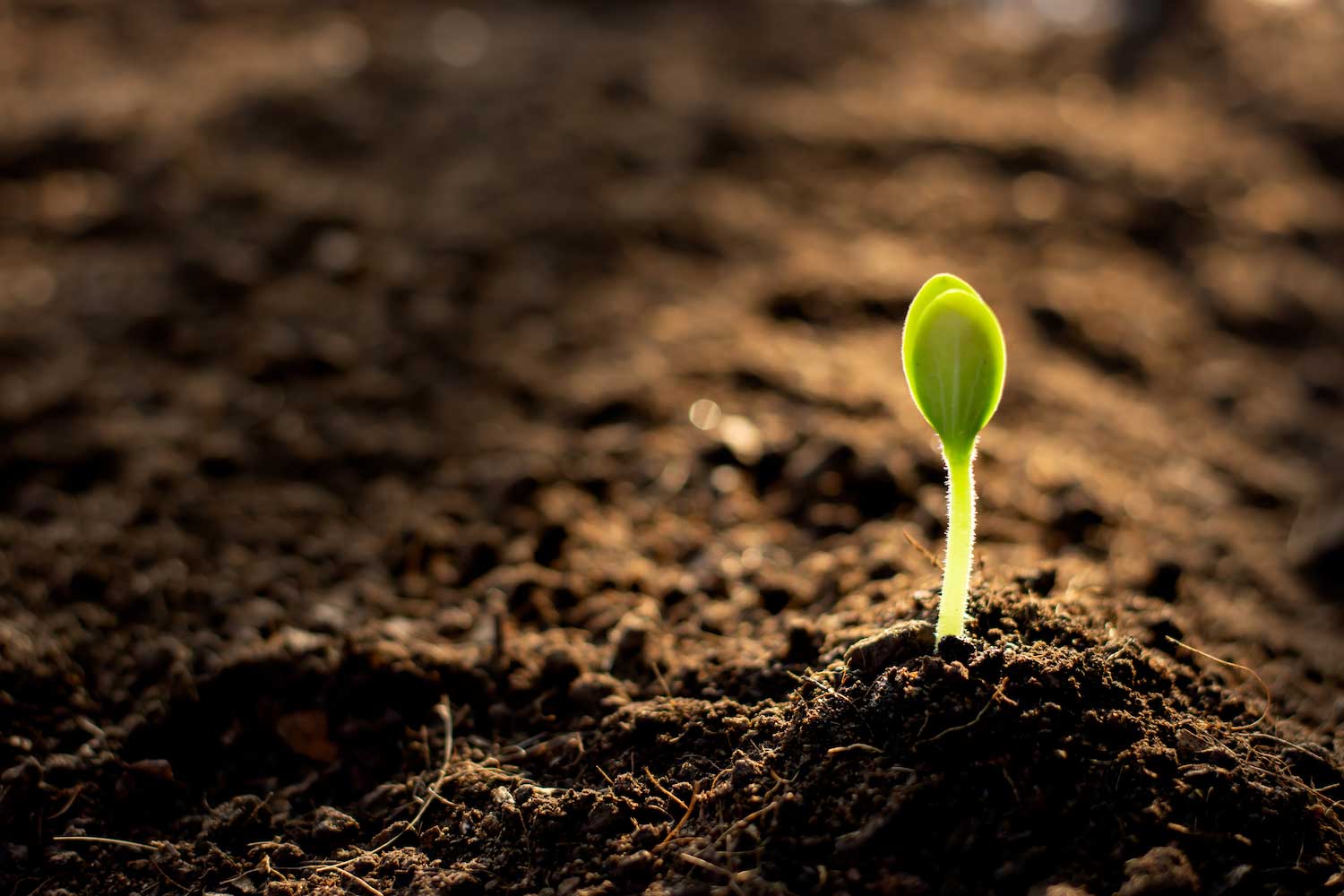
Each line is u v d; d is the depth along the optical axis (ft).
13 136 3.36
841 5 5.81
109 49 4.52
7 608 1.66
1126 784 1.39
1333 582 1.84
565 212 3.09
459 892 1.43
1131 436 2.22
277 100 3.69
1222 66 4.83
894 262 2.91
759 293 2.68
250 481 1.92
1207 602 1.71
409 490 1.93
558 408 2.20
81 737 1.56
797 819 1.39
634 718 1.51
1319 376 2.73
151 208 2.97
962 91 4.55
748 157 3.59
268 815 1.51
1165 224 3.38
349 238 2.87
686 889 1.37
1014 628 1.47
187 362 2.31
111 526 1.79
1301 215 3.59
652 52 4.76
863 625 1.54
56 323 2.44
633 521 1.83
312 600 1.72
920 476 1.84
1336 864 1.37
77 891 1.46
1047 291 2.81
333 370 2.31
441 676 1.60
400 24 5.08
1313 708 1.54
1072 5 5.71
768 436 1.98
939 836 1.37
